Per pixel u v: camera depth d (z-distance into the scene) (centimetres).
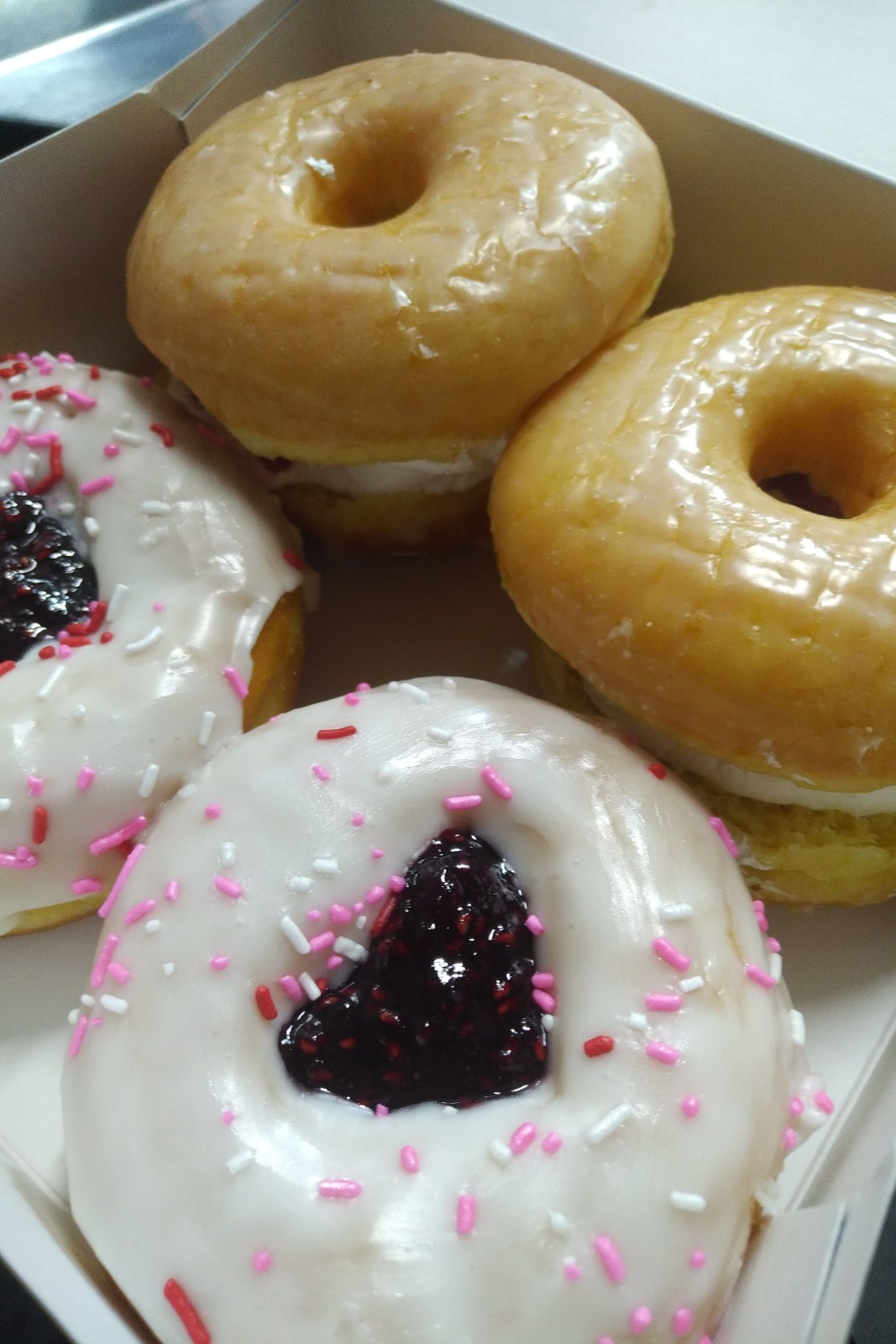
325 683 27
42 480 25
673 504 21
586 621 21
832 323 23
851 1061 22
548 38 27
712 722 21
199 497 25
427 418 23
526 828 21
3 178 25
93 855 22
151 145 27
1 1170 19
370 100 26
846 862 23
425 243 23
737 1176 19
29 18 31
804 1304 17
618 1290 18
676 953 20
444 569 29
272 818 21
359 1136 19
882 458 22
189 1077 19
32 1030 23
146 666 23
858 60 26
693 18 27
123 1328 18
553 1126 19
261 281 23
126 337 29
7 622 24
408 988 20
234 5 31
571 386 23
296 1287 18
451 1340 18
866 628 20
